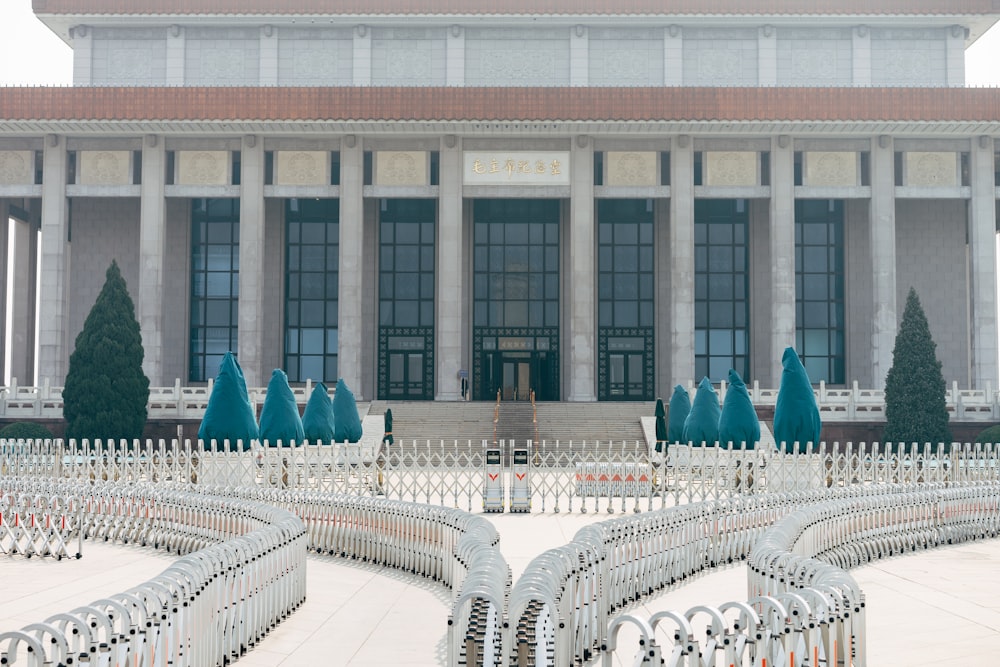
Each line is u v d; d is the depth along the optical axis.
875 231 60.84
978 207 60.97
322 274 67.56
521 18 67.31
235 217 67.44
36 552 19.84
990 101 58.75
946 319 66.88
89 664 8.34
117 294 49.41
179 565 10.38
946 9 66.69
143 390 49.47
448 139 60.94
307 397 56.88
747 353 67.31
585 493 28.23
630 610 14.19
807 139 61.34
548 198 64.38
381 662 11.16
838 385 66.69
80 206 67.19
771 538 12.82
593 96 58.66
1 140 61.34
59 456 32.31
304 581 14.86
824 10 66.81
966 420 53.09
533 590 8.78
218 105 58.66
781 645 8.56
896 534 20.62
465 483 34.69
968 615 13.82
